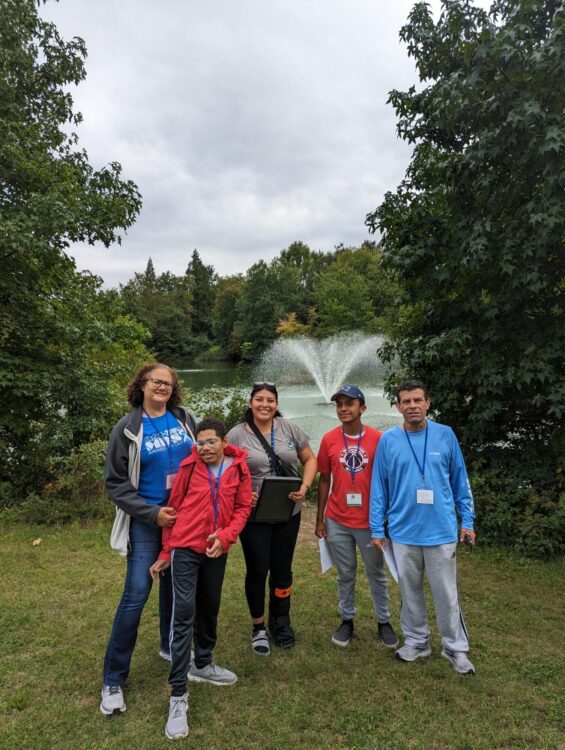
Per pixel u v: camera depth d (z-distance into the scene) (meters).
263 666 2.63
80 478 5.30
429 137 5.41
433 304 5.33
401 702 2.33
